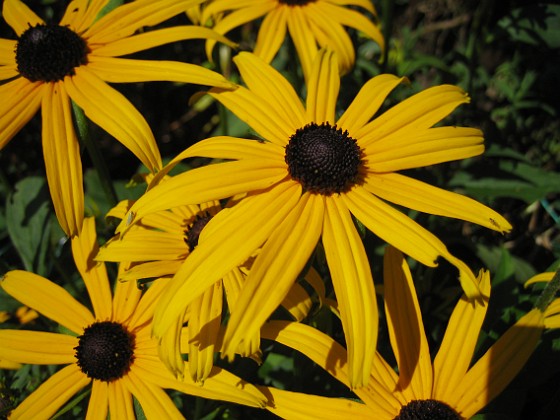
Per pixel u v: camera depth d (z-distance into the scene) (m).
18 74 0.28
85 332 0.28
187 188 0.25
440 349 0.26
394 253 0.27
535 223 0.39
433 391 0.26
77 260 0.29
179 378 0.26
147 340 0.28
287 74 0.40
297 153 0.26
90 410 0.27
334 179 0.26
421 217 0.35
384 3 0.34
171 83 0.42
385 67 0.35
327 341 0.26
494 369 0.25
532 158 0.40
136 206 0.25
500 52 0.42
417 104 0.27
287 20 0.32
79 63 0.28
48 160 0.27
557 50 0.40
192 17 0.35
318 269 0.30
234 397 0.26
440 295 0.32
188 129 0.45
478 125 0.39
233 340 0.24
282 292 0.24
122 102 0.27
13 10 0.30
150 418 0.26
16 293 0.28
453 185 0.36
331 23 0.32
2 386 0.29
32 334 0.28
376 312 0.24
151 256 0.27
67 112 0.27
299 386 0.29
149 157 0.27
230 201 0.27
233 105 0.27
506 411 0.26
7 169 0.40
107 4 0.29
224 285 0.26
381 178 0.26
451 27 0.45
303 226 0.25
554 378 0.28
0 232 0.36
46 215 0.33
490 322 0.30
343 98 0.36
